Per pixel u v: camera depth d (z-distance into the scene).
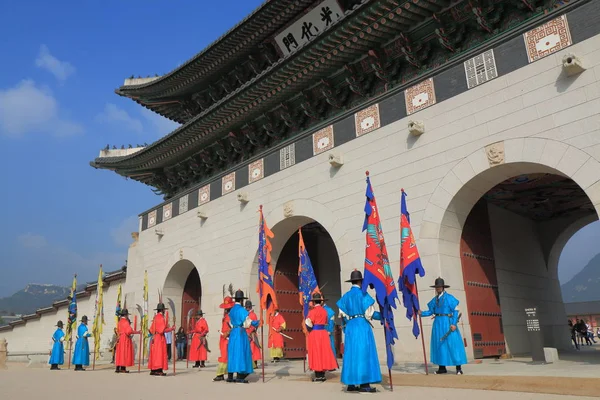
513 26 14.65
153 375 14.97
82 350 20.08
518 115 13.03
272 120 21.53
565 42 12.51
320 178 18.12
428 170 14.73
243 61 25.45
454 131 14.35
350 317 9.10
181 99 29.27
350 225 16.59
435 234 14.16
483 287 15.78
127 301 28.03
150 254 27.02
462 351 10.82
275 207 19.81
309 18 21.58
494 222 18.97
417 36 16.44
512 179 16.88
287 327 20.77
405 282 11.32
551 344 20.16
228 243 21.78
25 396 9.36
